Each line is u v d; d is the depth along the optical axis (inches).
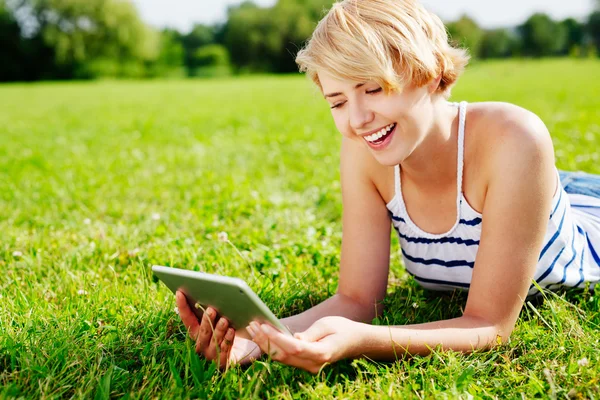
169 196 182.2
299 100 623.5
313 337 68.1
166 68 2603.3
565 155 200.5
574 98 486.3
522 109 76.0
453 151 77.4
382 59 62.6
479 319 75.7
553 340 78.6
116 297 98.1
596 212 99.5
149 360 78.4
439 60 68.2
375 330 71.7
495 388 69.8
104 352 80.4
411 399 67.1
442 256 87.0
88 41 2322.8
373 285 86.7
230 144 294.8
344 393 69.6
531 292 89.4
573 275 90.7
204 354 77.0
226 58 2886.3
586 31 3240.7
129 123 434.0
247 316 66.9
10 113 586.9
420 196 83.0
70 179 210.5
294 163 228.8
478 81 858.1
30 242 132.7
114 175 220.7
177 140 318.7
